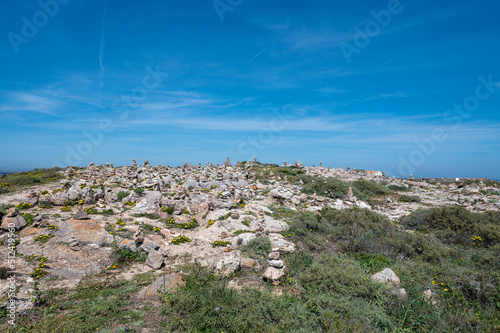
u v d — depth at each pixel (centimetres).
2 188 2084
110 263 1121
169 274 967
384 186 3909
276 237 1379
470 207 2528
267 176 3756
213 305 748
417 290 884
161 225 1639
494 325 709
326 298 797
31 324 665
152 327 669
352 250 1327
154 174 3058
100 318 696
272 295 841
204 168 4397
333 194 3045
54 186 2370
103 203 1884
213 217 1786
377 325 712
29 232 1294
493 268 1041
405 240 1403
